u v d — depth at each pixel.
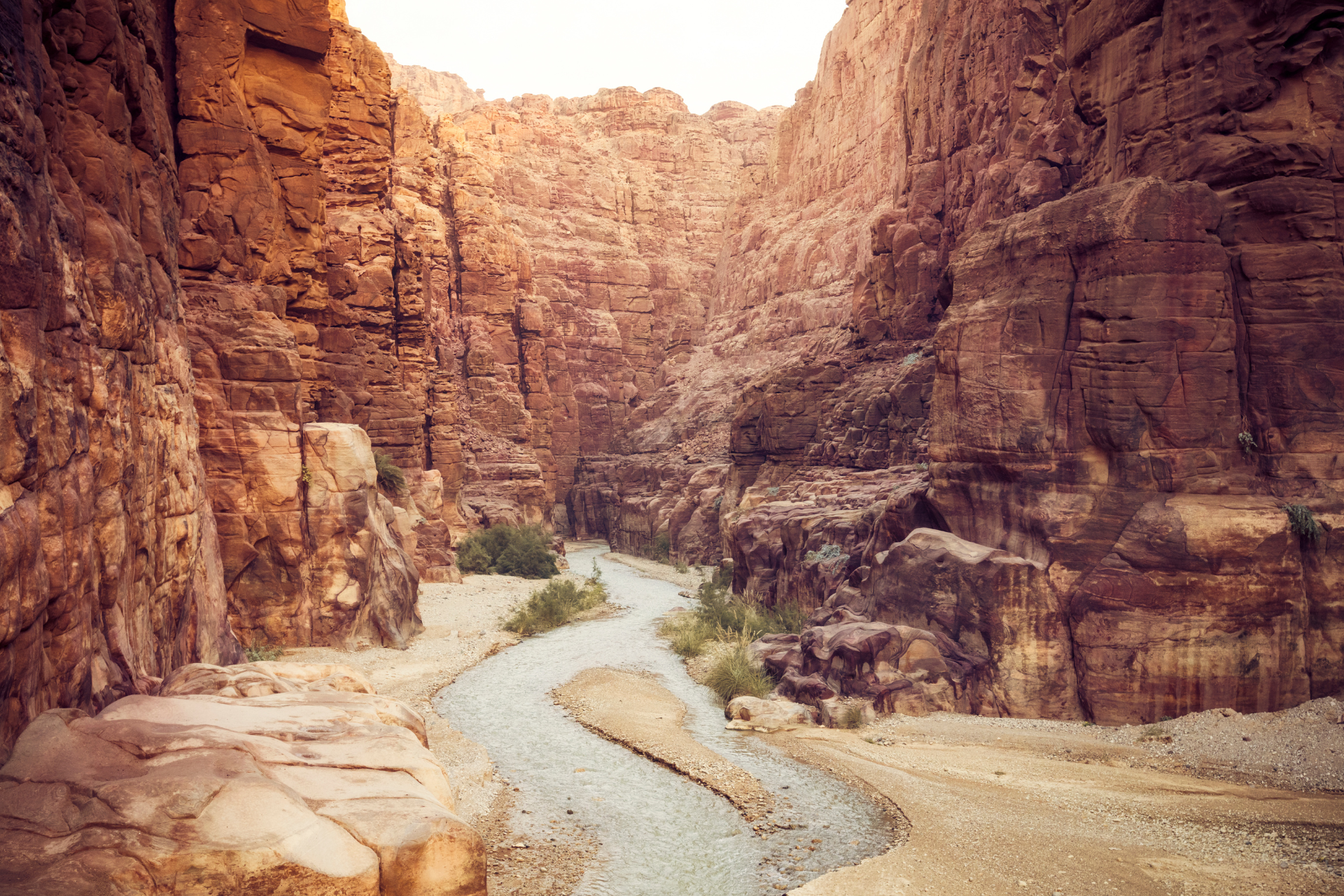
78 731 6.62
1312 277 14.77
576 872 10.16
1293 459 14.75
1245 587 14.38
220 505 20.33
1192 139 16.23
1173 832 10.13
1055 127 32.00
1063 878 9.07
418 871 6.00
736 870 10.16
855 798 12.24
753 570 29.58
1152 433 15.22
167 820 5.66
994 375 17.09
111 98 10.84
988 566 16.20
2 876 5.07
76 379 8.23
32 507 6.70
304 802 6.27
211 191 21.77
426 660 21.62
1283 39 15.12
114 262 9.92
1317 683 14.37
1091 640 15.33
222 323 20.77
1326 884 8.47
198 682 9.40
